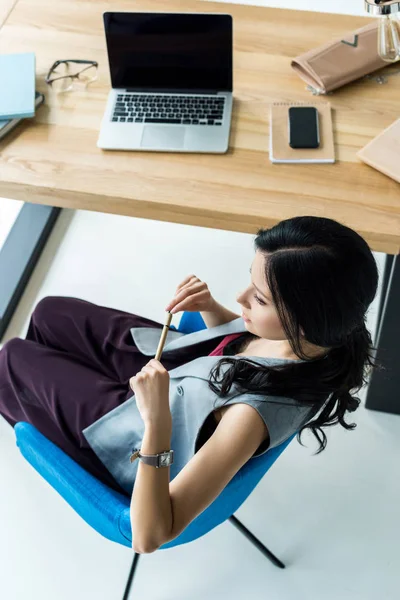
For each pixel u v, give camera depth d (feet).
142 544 3.83
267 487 6.49
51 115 6.16
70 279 8.04
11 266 7.94
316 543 6.17
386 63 6.36
